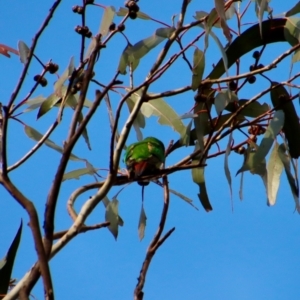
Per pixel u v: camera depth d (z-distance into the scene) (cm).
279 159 1046
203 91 951
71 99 1030
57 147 1014
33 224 647
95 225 768
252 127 1022
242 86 979
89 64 785
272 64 873
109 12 948
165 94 854
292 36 996
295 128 1025
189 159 972
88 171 1030
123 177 939
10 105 729
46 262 629
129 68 958
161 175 930
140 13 958
